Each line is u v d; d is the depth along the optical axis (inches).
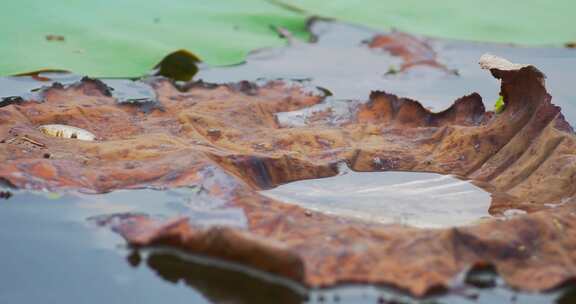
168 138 47.1
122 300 41.3
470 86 55.1
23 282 41.7
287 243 42.6
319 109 51.1
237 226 43.2
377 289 41.6
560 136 46.1
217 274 42.0
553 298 41.6
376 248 42.4
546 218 43.2
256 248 41.8
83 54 55.2
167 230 42.6
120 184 44.8
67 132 47.6
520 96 47.1
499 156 46.8
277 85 52.8
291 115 50.5
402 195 45.6
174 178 44.9
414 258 42.2
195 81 52.1
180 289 41.6
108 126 48.5
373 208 44.9
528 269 42.2
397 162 47.1
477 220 44.4
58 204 44.0
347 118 50.1
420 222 44.3
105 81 53.0
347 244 42.6
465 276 41.8
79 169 45.3
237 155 46.1
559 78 54.8
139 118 49.2
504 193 45.6
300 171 46.4
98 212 43.8
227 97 51.0
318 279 41.6
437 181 46.3
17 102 49.3
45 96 49.9
